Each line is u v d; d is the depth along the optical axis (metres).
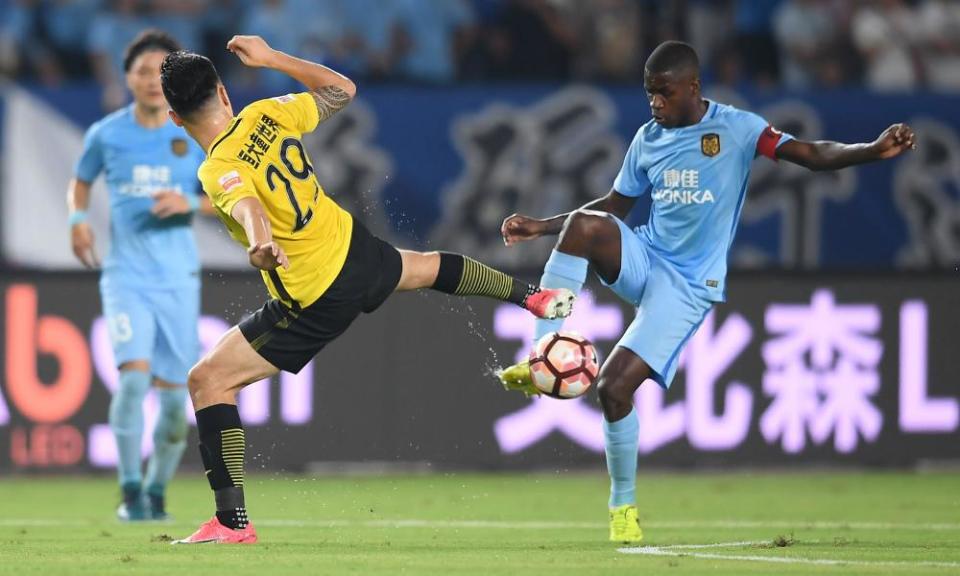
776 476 40.69
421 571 19.80
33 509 33.06
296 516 31.52
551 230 25.25
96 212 41.75
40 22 50.94
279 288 22.09
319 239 22.00
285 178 21.75
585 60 51.75
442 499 35.34
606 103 44.47
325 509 33.09
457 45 51.53
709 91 45.25
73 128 43.38
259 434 39.75
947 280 41.28
